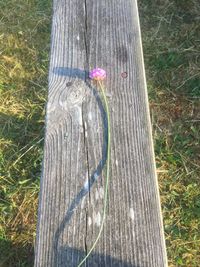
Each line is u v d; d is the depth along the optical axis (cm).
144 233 34
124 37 48
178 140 80
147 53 92
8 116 84
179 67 90
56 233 34
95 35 48
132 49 47
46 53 94
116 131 40
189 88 87
